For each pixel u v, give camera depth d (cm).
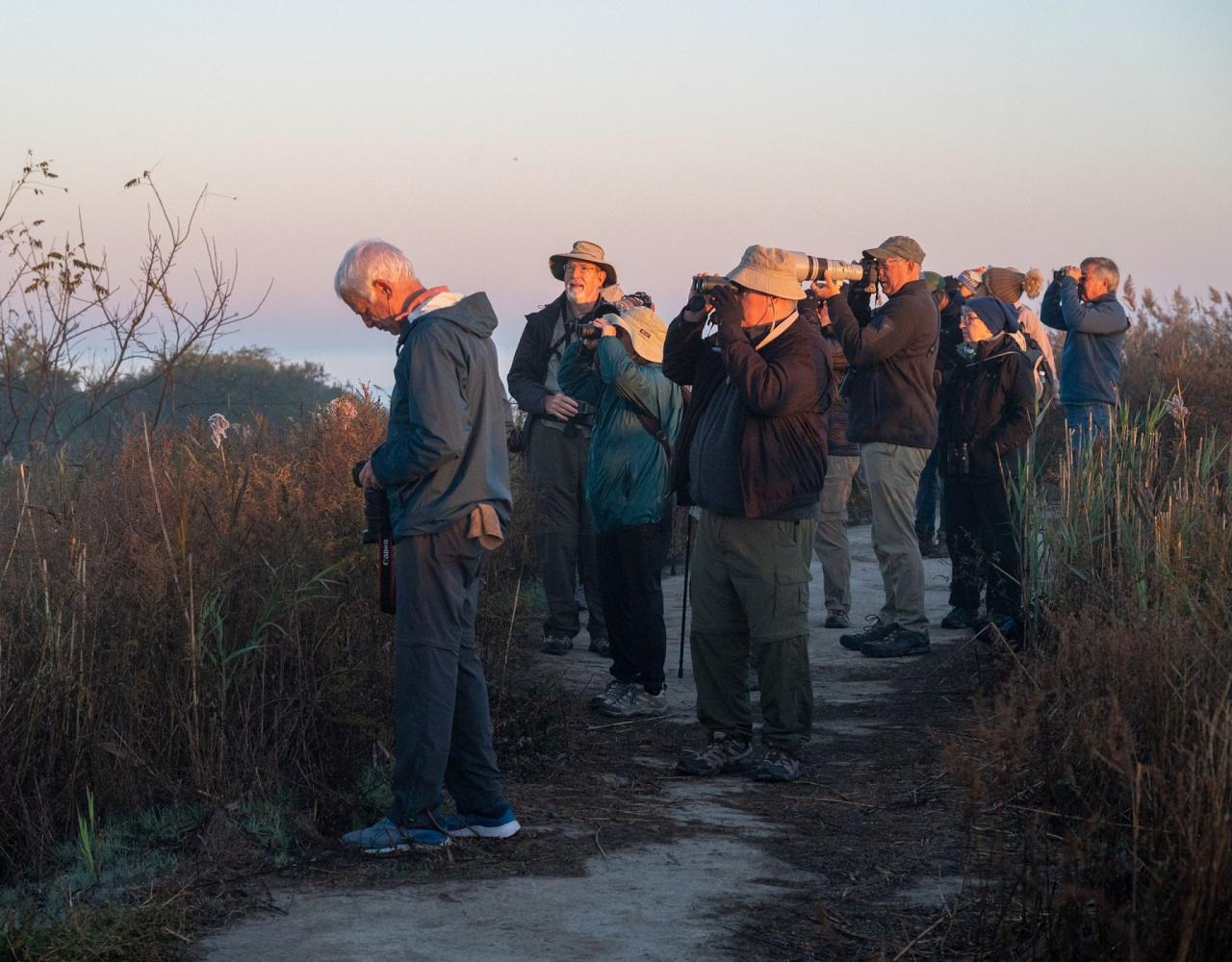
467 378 394
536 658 730
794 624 499
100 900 356
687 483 527
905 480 728
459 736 415
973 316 742
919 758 523
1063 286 979
